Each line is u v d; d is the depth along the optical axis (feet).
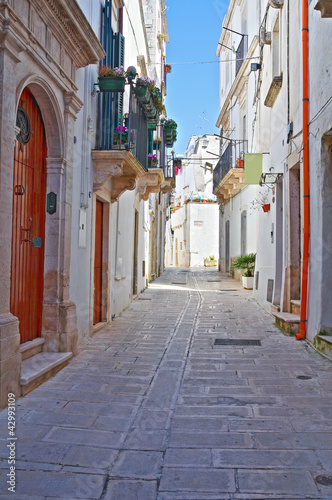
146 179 36.91
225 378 16.79
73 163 20.01
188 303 38.68
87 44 19.63
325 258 20.95
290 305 27.99
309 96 23.27
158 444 11.09
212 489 9.04
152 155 36.91
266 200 36.11
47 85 16.96
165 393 14.93
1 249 13.26
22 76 14.93
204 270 90.27
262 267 37.78
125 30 32.32
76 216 21.13
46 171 18.75
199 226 122.31
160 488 9.08
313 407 13.69
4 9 13.07
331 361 18.95
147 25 60.44
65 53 18.71
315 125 22.07
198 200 122.21
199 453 10.61
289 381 16.37
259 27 42.47
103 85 23.62
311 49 22.79
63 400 14.10
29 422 12.29
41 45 15.89
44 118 18.30
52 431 11.75
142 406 13.74
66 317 18.80
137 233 42.83
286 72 28.81
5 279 13.55
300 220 27.73
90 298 24.02
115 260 30.48
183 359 19.51
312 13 22.52
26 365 16.20
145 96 26.76
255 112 44.19
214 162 127.65
